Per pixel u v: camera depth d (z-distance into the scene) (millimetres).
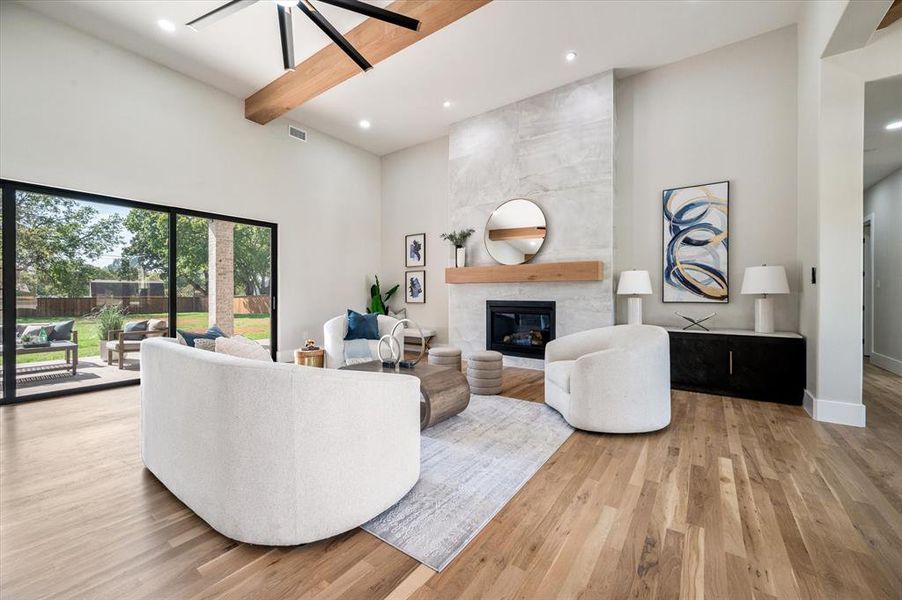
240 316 4844
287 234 5340
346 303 6195
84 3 3160
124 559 1364
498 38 3625
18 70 3186
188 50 3795
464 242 5352
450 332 5496
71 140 3461
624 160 4395
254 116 4742
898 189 4391
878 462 2102
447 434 2568
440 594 1204
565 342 3219
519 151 4867
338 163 6074
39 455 2250
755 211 3691
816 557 1354
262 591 1215
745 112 3730
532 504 1717
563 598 1185
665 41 3719
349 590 1221
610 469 2051
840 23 2414
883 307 4715
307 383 1396
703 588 1216
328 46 3691
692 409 3084
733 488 1836
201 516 1561
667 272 4102
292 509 1389
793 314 3516
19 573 1291
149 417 1949
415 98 4797
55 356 3494
